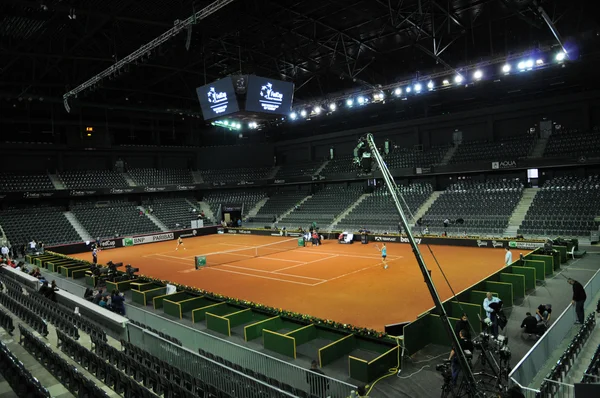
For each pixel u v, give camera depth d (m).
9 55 29.38
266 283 23.78
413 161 46.50
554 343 12.27
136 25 26.95
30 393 8.95
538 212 34.72
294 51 32.53
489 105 45.03
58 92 41.03
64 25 25.50
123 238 44.50
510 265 20.44
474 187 41.69
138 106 43.75
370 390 10.66
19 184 45.22
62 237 42.56
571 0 23.52
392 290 20.81
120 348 13.81
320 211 49.38
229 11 24.88
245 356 11.74
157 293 20.86
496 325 13.43
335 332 14.04
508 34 29.91
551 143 38.53
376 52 32.97
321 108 42.00
